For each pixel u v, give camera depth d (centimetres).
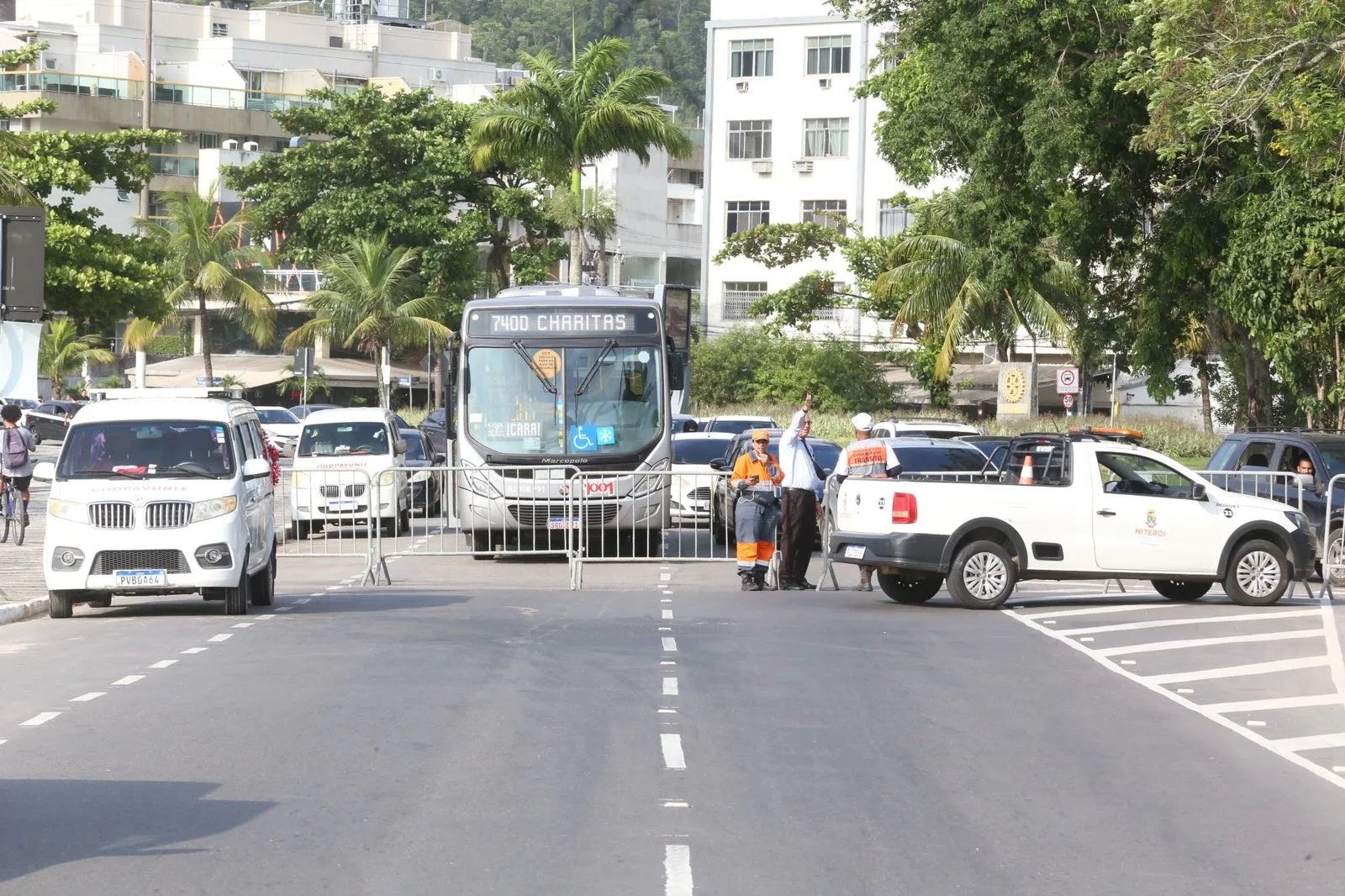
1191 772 1164
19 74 12338
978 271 3844
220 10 14775
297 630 1922
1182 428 6094
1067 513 2233
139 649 1753
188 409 2166
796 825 977
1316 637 1939
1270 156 3419
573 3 18050
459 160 7969
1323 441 2794
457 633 1897
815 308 8062
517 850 909
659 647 1769
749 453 2514
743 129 8756
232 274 8256
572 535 2775
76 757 1162
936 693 1487
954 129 3712
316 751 1187
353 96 8225
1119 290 4556
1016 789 1091
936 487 2217
